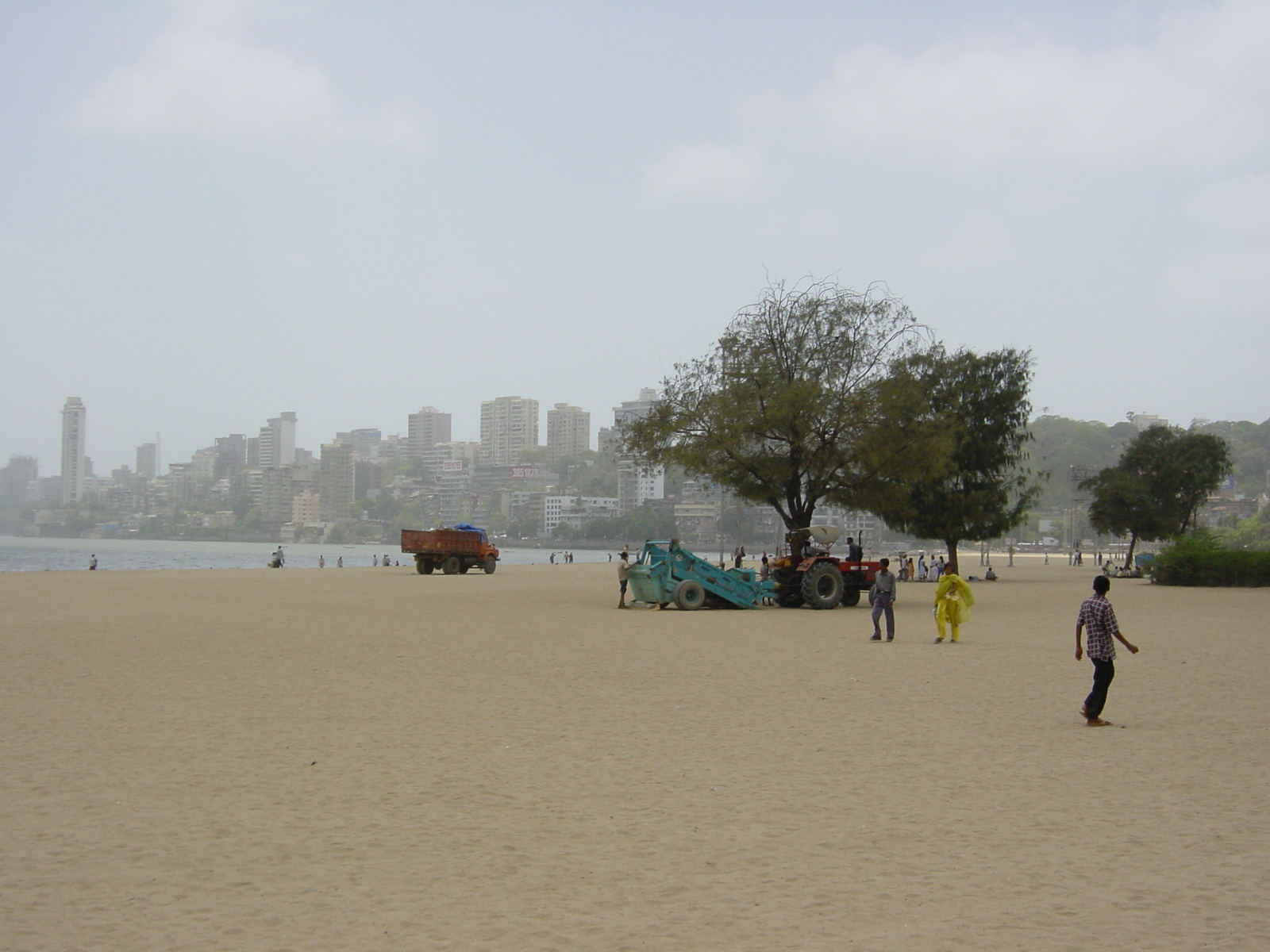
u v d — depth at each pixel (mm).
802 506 39562
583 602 38219
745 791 9125
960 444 53875
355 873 6875
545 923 5973
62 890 6535
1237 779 9594
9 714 13078
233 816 8281
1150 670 18000
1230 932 5828
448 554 68688
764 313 40719
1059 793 9070
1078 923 5973
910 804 8680
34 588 45875
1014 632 26000
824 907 6227
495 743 11328
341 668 18016
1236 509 178875
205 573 69750
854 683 16250
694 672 17641
